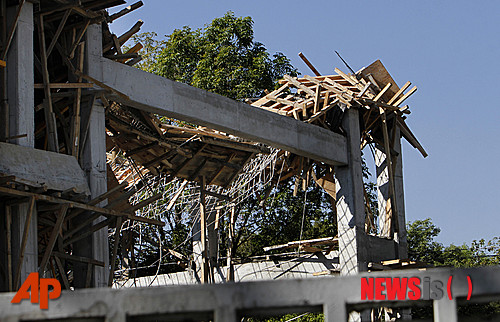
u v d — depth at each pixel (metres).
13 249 12.73
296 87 22.05
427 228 42.06
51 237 12.73
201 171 22.06
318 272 24.81
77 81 14.88
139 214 25.61
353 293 6.06
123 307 6.04
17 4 13.70
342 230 21.77
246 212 34.25
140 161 20.58
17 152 12.54
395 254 22.69
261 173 24.16
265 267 27.03
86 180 13.98
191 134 20.06
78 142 14.50
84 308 6.07
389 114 22.88
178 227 34.16
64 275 13.60
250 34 35.44
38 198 12.45
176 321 6.48
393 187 22.67
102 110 15.10
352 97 21.64
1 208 12.80
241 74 34.03
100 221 14.62
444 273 6.09
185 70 35.75
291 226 34.31
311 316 26.84
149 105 16.66
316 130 21.28
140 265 33.34
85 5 14.79
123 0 14.77
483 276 6.04
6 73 13.52
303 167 22.75
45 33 15.16
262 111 19.84
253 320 26.14
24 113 13.39
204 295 6.05
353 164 21.88
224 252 33.84
